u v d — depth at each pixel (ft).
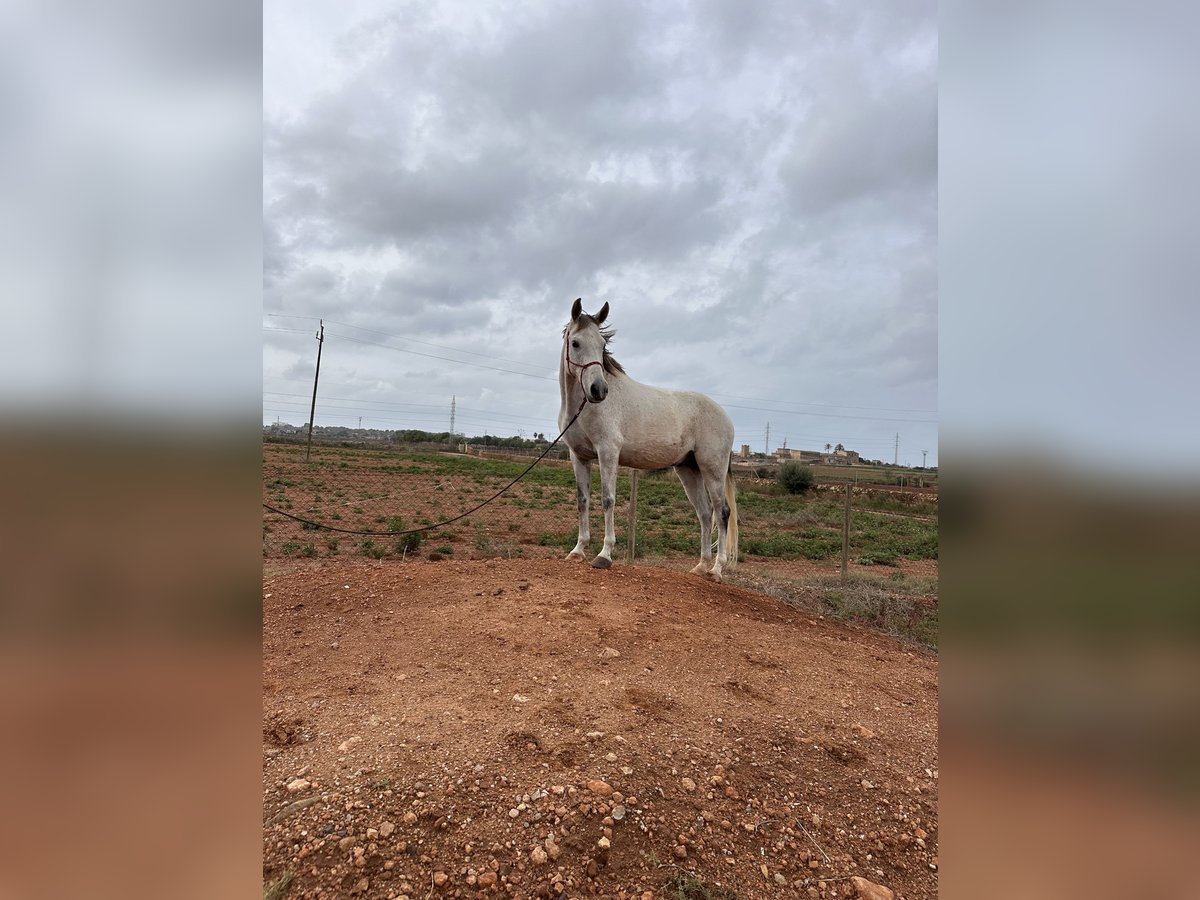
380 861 5.68
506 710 8.76
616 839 6.28
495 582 15.01
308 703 8.77
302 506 42.75
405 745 7.57
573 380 17.85
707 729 8.83
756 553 36.17
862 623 19.39
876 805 7.59
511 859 5.88
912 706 10.94
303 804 6.32
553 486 72.64
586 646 11.43
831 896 6.02
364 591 14.21
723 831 6.69
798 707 10.09
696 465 21.62
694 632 13.00
